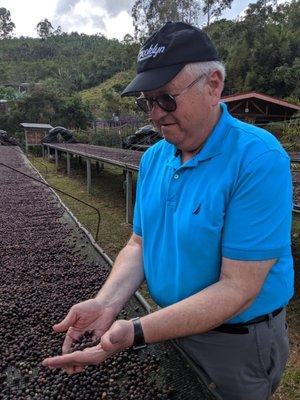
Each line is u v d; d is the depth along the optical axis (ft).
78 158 55.77
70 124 93.71
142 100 4.50
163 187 4.69
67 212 19.42
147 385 5.67
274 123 60.23
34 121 90.48
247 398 4.89
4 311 8.61
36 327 7.88
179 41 3.77
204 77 3.91
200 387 5.44
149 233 4.91
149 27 129.29
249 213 3.86
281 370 5.06
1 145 69.82
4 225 17.24
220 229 4.05
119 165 24.85
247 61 118.11
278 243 3.88
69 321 4.72
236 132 4.13
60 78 215.10
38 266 12.00
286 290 4.62
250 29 121.70
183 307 3.89
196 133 4.14
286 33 118.62
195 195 4.21
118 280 5.21
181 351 6.18
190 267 4.34
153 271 4.91
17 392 5.84
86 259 12.71
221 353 4.75
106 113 117.60
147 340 3.88
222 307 3.83
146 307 8.36
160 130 4.25
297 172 26.05
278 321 4.74
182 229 4.27
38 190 25.73
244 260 3.87
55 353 6.81
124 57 218.79
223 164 4.06
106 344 3.80
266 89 111.75
